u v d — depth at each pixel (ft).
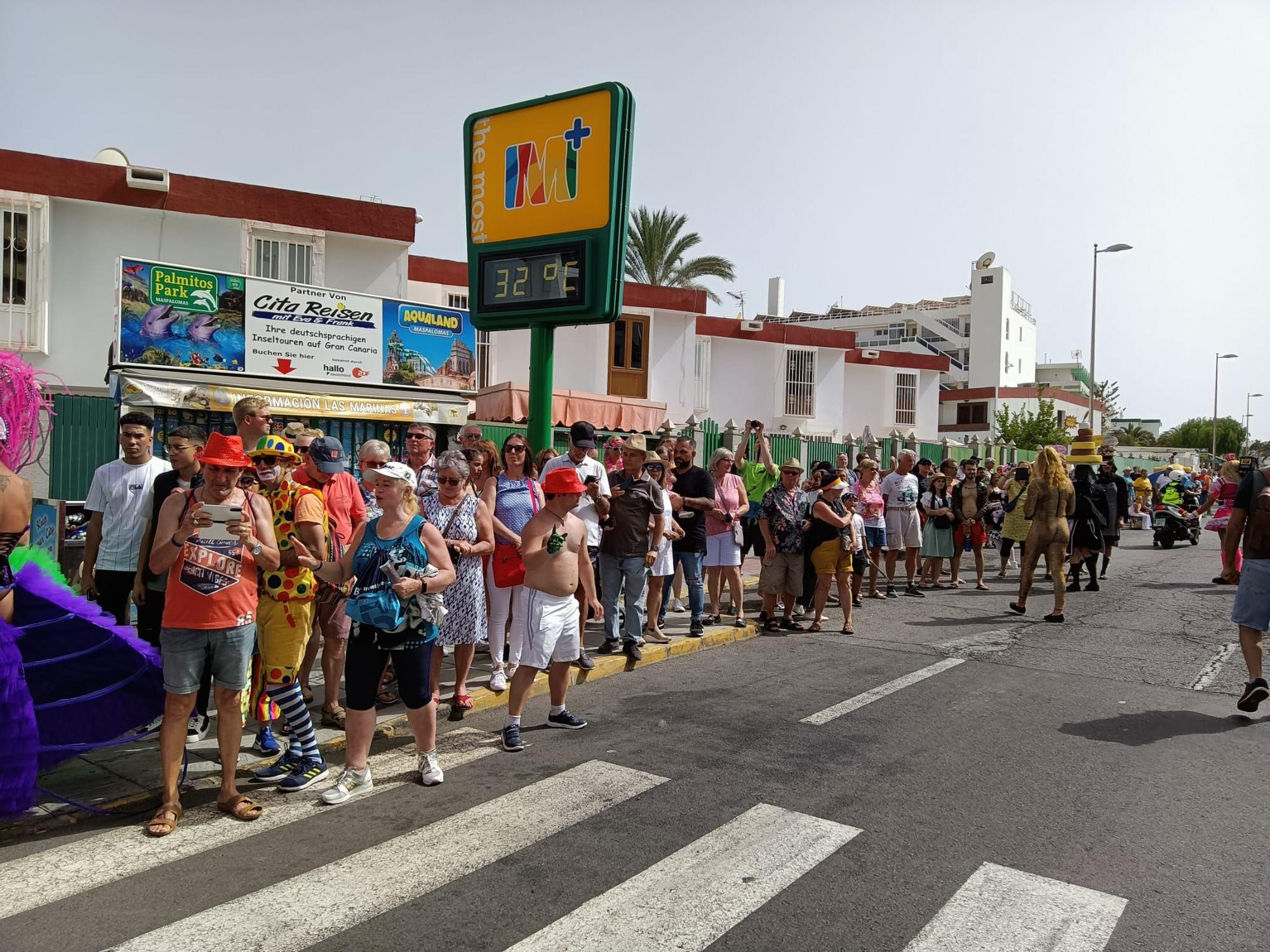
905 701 21.67
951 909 11.48
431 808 14.78
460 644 19.94
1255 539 20.51
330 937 10.62
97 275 48.98
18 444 14.84
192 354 32.35
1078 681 23.94
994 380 201.16
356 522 19.24
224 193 51.55
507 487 21.74
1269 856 13.33
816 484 30.37
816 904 11.55
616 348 79.25
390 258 57.11
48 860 12.72
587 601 19.22
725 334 89.61
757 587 40.68
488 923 10.97
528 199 26.91
